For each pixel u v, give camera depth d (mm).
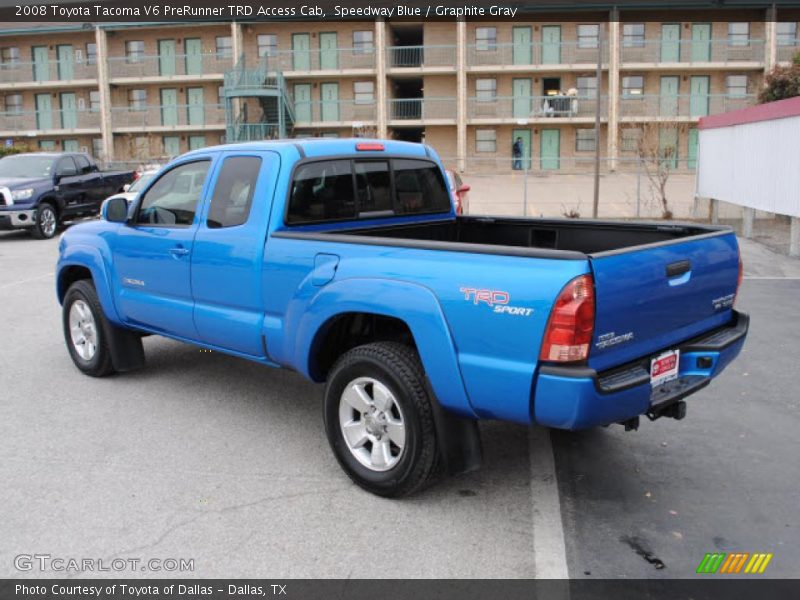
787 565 3416
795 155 12883
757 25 38531
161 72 42656
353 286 3984
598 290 3303
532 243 5492
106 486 4230
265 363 4812
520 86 40688
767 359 6738
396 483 3938
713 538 3654
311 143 4863
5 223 16688
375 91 41000
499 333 3443
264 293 4586
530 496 4109
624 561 3453
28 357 7012
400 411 3881
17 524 3801
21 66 44031
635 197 28906
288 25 41250
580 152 40750
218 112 42656
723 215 21328
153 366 6672
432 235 5699
